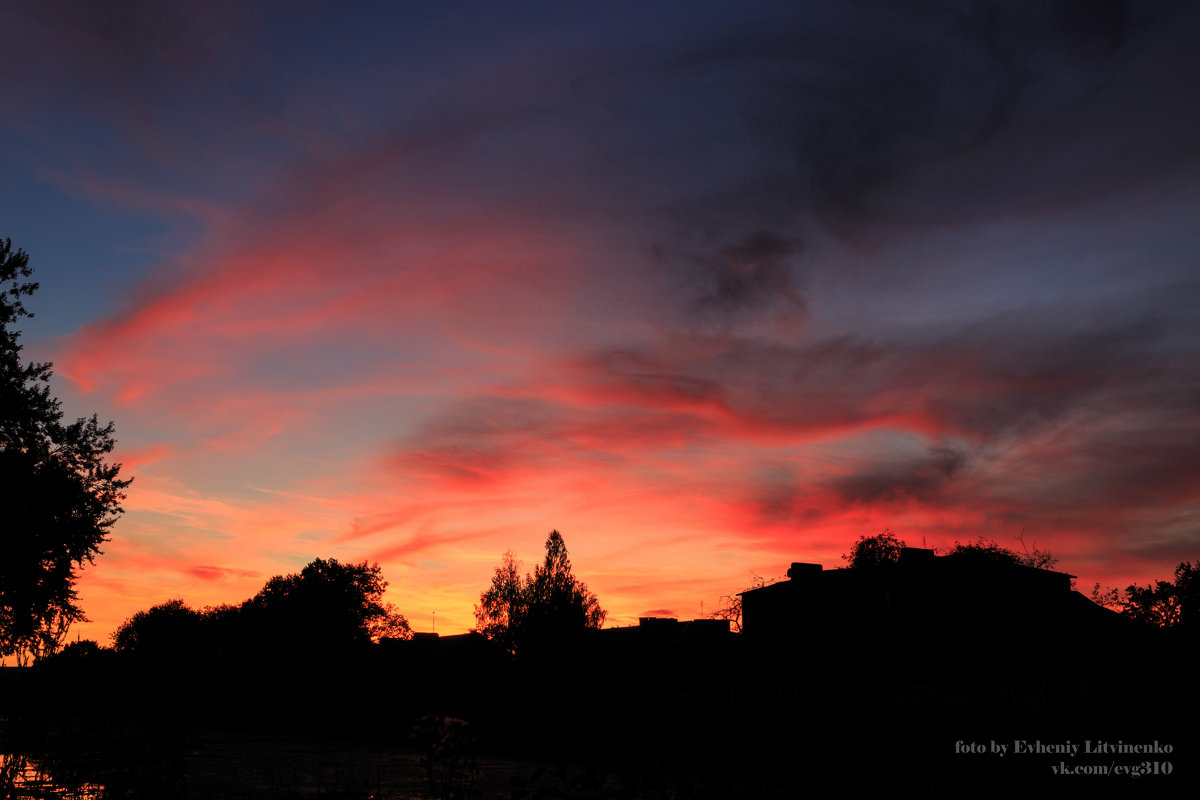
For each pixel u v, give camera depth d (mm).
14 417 32969
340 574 92062
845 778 21875
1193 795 18234
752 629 49062
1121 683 22422
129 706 28062
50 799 16656
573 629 71750
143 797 17047
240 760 33469
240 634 89375
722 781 14555
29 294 33688
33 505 33125
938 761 21547
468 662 58125
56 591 33906
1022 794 20188
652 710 36188
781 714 27719
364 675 68625
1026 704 24281
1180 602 55969
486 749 38688
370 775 27078
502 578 83688
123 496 36469
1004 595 36219
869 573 39562
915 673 33906
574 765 29438
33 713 18188
